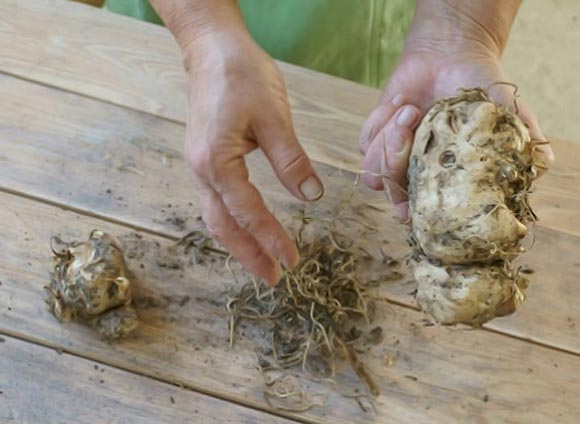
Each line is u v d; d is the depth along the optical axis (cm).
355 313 114
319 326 113
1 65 122
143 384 110
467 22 110
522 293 99
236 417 109
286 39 136
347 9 135
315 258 116
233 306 114
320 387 111
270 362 112
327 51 137
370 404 111
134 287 114
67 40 124
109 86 123
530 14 190
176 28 104
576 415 112
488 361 113
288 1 135
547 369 113
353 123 123
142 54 125
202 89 101
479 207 92
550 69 185
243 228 103
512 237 93
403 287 116
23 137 119
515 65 185
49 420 108
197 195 119
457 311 96
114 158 119
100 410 108
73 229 116
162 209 118
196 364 111
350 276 115
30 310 112
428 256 97
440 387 112
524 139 94
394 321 114
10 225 115
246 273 116
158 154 120
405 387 111
